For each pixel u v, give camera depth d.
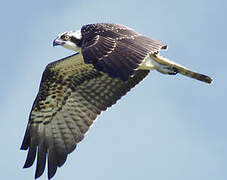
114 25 12.72
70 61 15.05
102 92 15.16
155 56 13.85
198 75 13.76
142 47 11.77
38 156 14.97
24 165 14.94
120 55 11.36
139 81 15.05
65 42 15.05
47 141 15.08
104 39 11.82
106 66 11.10
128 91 15.06
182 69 13.84
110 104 15.09
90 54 11.33
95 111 15.14
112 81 15.09
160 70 13.94
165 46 12.56
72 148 14.96
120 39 11.96
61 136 15.08
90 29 12.71
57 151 14.96
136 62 11.31
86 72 15.20
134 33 12.36
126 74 11.05
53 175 14.74
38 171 14.84
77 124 15.12
